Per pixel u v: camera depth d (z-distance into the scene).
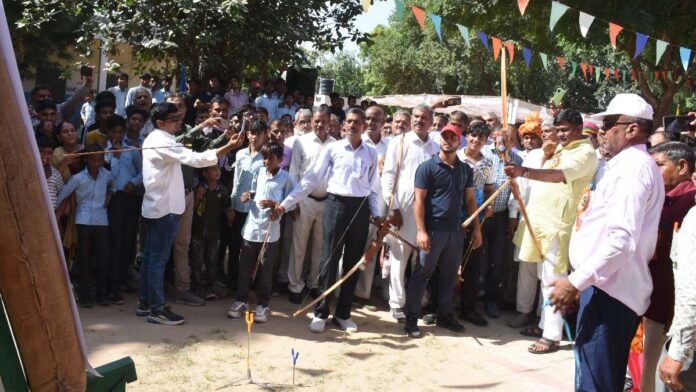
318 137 6.13
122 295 5.83
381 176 6.05
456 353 5.09
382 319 5.89
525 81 24.55
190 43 8.70
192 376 4.20
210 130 6.26
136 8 8.07
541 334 5.66
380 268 6.86
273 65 10.43
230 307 5.74
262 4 8.78
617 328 3.12
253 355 4.67
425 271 5.34
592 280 2.99
